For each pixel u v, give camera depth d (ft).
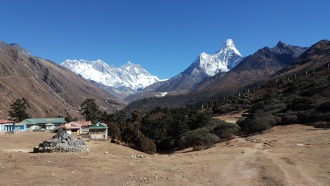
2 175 61.72
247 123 197.26
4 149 134.21
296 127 178.81
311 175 60.29
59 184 55.72
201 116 236.63
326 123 174.70
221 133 189.57
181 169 73.36
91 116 364.17
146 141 206.39
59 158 86.99
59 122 360.69
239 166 75.05
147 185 56.03
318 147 101.45
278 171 65.16
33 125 349.61
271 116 199.00
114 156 97.50
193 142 189.67
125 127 241.14
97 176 63.10
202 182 58.70
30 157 88.33
